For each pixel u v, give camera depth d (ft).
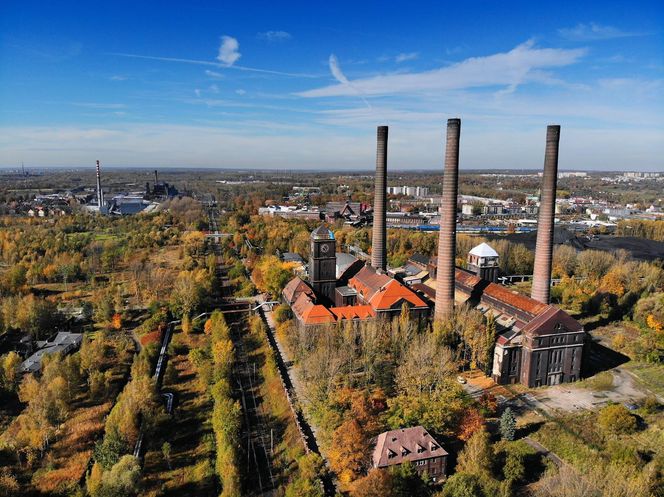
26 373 466.29
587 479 283.18
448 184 513.04
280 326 589.32
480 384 472.85
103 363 510.58
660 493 284.82
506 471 320.09
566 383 478.59
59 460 359.87
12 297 631.56
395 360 463.01
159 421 403.34
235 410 390.21
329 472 337.72
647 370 508.12
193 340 583.17
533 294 561.84
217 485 335.88
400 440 326.44
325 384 410.93
